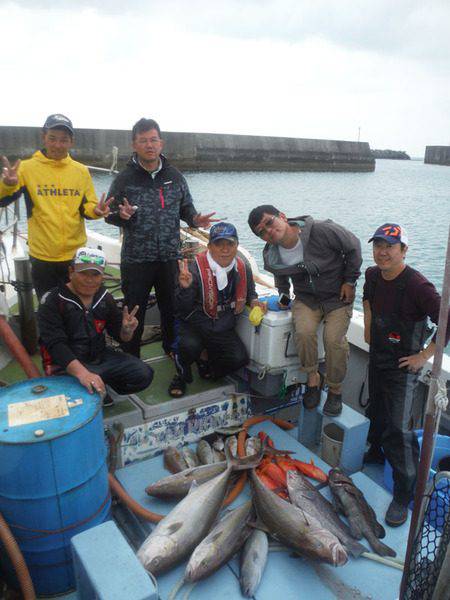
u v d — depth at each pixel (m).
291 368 3.82
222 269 3.62
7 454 2.23
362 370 4.57
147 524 2.94
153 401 3.68
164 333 4.39
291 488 3.04
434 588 1.75
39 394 2.64
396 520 2.99
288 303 3.78
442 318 1.68
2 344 4.18
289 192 33.00
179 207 4.02
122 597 1.96
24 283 4.09
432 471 3.19
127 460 3.54
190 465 3.38
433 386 1.76
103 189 25.00
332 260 3.46
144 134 3.67
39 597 2.52
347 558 2.47
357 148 55.47
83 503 2.46
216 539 2.59
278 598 2.46
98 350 3.37
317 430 3.95
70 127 3.68
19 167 3.49
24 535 2.39
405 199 33.03
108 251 6.98
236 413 4.00
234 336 3.87
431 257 16.45
